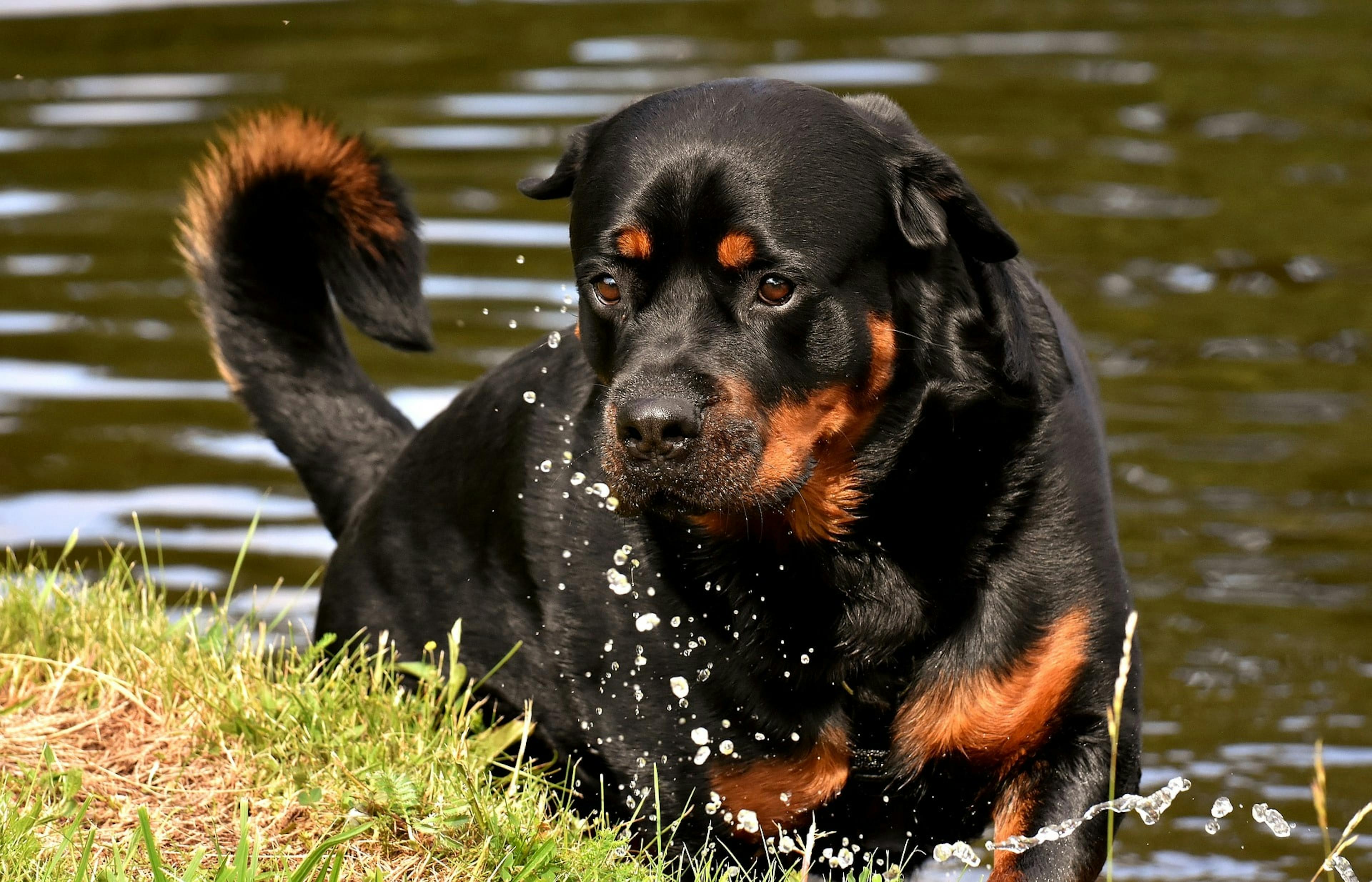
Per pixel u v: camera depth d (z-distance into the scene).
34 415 15.19
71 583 9.52
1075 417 8.01
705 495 7.20
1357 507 13.54
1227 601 12.23
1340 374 15.74
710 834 7.96
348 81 22.91
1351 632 11.86
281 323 10.23
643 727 7.94
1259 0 27.80
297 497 13.98
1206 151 20.91
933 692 7.79
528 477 8.41
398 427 10.16
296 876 6.45
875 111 8.10
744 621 7.80
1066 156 20.48
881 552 7.73
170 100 22.47
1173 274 17.70
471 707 8.52
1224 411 15.14
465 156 20.06
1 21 26.61
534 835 7.14
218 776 7.73
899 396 7.66
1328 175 20.19
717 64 22.95
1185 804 10.01
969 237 7.64
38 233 18.94
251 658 8.74
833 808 8.00
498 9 26.94
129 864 6.83
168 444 14.80
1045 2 27.50
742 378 7.23
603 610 8.03
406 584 8.98
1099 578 7.79
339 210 9.92
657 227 7.31
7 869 6.61
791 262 7.24
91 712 8.26
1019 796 7.88
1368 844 9.69
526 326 16.39
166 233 18.98
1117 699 6.92
